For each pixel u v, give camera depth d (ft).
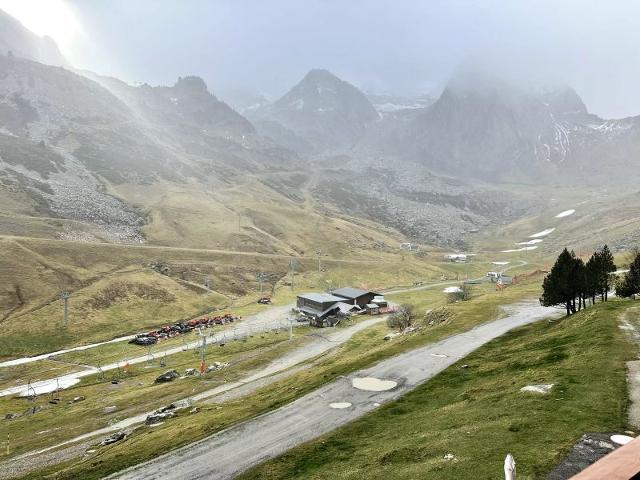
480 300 377.50
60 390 369.71
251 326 549.13
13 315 539.29
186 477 118.93
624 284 270.67
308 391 176.35
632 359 130.11
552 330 216.95
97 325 552.41
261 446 130.52
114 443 187.73
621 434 83.56
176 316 615.57
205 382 325.01
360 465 98.58
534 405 106.83
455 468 82.23
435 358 202.39
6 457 215.92
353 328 514.68
